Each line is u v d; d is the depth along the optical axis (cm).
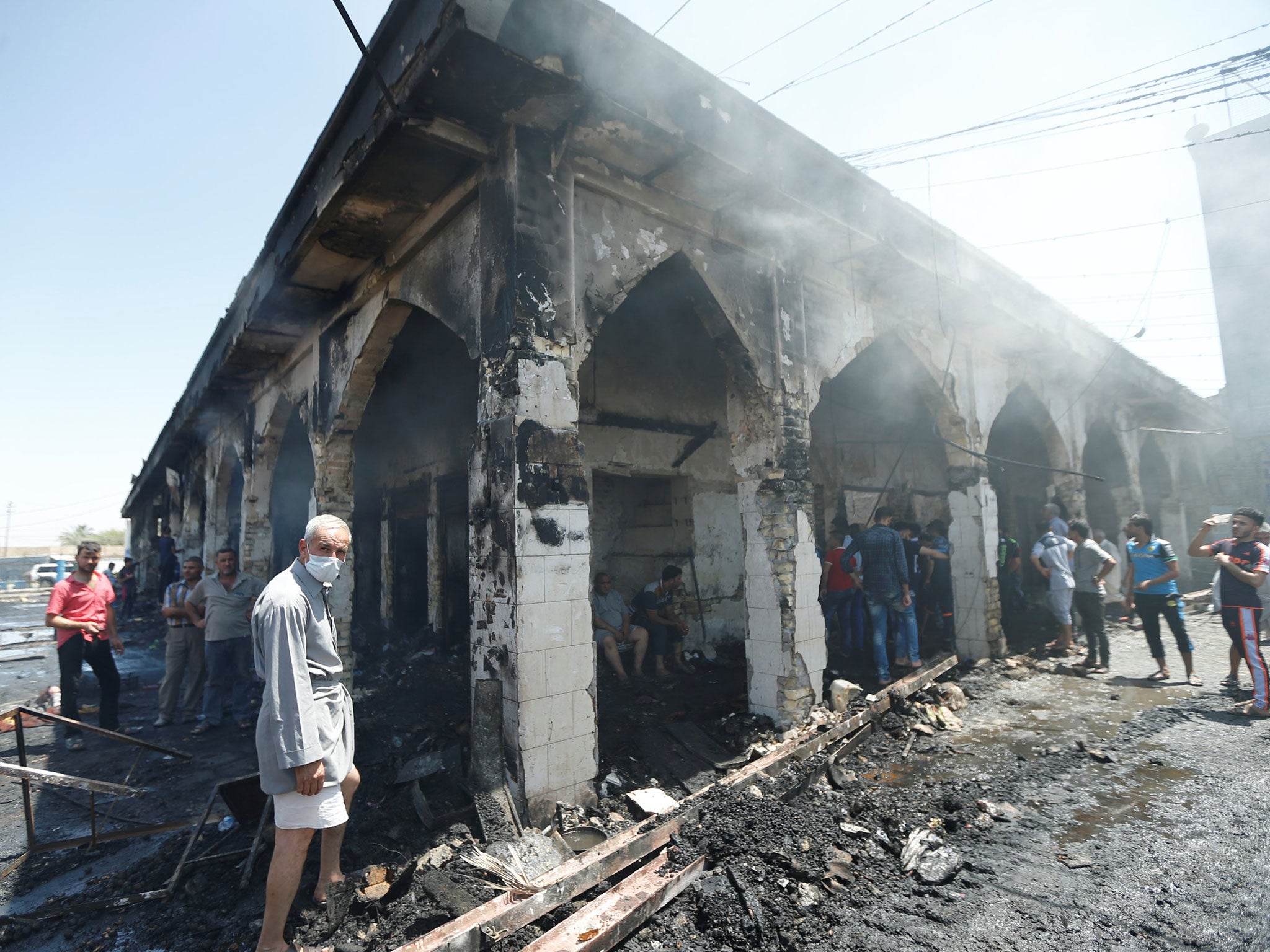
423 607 993
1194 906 278
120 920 301
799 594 545
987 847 342
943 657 725
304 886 309
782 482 552
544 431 390
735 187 496
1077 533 765
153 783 469
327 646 285
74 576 579
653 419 807
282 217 577
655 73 423
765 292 579
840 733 486
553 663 378
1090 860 322
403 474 1056
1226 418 1731
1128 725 535
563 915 284
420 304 502
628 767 454
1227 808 374
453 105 382
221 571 612
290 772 260
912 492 1135
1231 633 585
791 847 325
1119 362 1136
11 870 346
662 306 751
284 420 864
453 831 348
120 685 784
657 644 712
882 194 629
